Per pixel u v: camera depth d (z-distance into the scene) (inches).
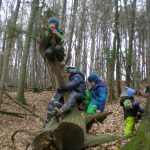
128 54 1069.1
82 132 211.9
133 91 349.7
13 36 656.4
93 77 238.4
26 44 872.9
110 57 996.6
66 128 209.6
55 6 1444.4
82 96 220.8
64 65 211.8
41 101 962.7
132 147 222.7
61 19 1200.2
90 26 1768.0
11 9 1539.1
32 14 810.8
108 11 1434.5
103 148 318.0
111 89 954.1
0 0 1088.2
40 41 203.0
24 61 876.6
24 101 864.9
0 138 500.7
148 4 315.9
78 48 1592.0
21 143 464.4
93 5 1466.5
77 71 222.2
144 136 221.3
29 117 698.2
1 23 1310.3
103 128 477.1
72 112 217.9
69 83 214.7
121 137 235.5
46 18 641.6
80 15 1469.0
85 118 227.3
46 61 205.8
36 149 216.7
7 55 740.7
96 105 236.2
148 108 226.1
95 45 1908.2
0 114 699.4
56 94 230.7
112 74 981.8
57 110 210.1
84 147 221.5
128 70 1039.6
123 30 1469.0
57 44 202.4
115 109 742.5
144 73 2046.0
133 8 1061.1
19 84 869.8
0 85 735.7
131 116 345.1
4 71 735.1
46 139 214.4
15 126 612.4
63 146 219.5
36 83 1552.7
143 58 1879.9
